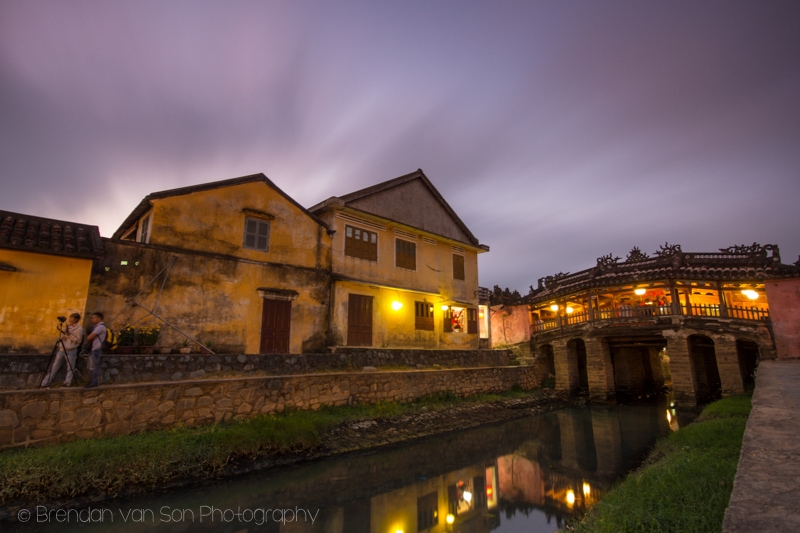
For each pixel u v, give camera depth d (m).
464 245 25.86
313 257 18.22
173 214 14.70
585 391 25.86
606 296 26.62
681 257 22.55
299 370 14.87
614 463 12.69
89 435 9.89
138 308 13.41
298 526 8.29
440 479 11.40
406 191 23.39
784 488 3.72
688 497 6.10
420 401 17.66
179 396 11.34
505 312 30.94
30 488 7.87
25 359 10.24
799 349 19.12
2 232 11.23
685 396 20.70
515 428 17.42
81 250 11.63
